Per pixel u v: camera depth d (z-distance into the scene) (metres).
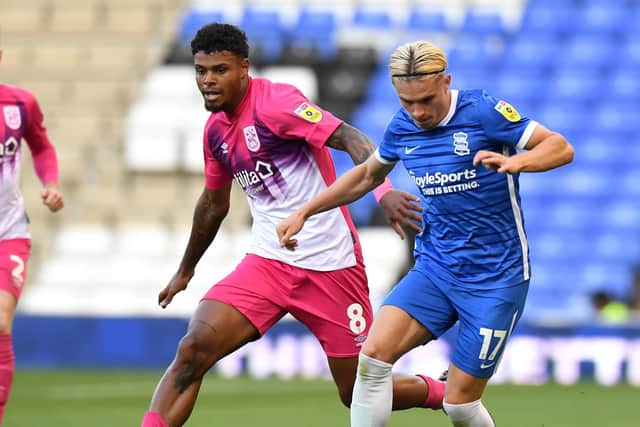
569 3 76.06
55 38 75.62
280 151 20.84
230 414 35.62
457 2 76.12
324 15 75.31
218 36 20.25
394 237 62.31
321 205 19.55
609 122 70.56
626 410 36.88
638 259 64.00
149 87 71.69
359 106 70.75
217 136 21.17
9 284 23.31
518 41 74.56
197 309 20.75
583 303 61.62
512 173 17.53
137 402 38.91
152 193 67.25
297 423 33.16
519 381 49.09
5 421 33.56
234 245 62.16
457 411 19.75
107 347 52.94
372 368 19.48
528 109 71.31
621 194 66.88
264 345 51.06
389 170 19.98
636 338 49.03
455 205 19.25
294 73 71.06
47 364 53.19
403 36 74.50
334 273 21.16
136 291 60.44
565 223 65.25
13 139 24.00
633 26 75.25
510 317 19.39
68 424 32.84
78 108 70.94
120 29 75.75
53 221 65.81
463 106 18.86
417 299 19.70
